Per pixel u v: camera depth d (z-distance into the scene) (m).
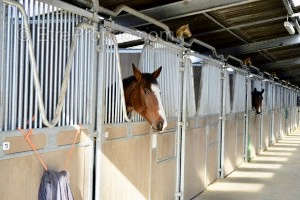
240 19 5.08
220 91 5.60
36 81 1.85
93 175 2.47
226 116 5.92
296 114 17.39
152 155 3.37
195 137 4.54
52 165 2.07
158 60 3.42
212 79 5.18
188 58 4.22
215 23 4.98
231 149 6.28
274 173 6.12
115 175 2.71
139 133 3.09
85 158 2.36
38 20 1.95
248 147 7.49
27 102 1.89
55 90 2.08
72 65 2.22
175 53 3.82
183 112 4.05
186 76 4.09
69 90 2.21
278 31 6.29
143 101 2.77
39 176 1.97
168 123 3.72
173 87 3.80
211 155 5.27
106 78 2.58
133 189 3.02
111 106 2.68
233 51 6.73
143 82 2.78
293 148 9.62
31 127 1.90
